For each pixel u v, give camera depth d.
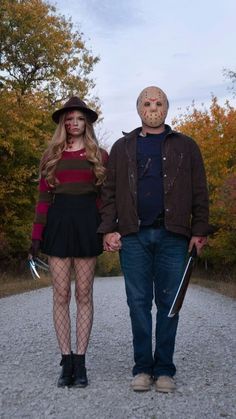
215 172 27.53
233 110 28.91
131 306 4.93
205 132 28.77
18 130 21.09
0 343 7.16
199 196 4.98
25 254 24.20
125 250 4.96
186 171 4.93
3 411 4.27
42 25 26.14
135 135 5.03
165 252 4.91
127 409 4.29
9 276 21.72
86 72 29.73
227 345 6.89
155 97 4.93
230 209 21.72
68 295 5.11
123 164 4.96
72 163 5.05
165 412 4.21
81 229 5.01
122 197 4.94
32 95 22.84
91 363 5.89
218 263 27.53
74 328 8.49
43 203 5.11
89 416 4.14
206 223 4.96
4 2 25.03
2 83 26.14
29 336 7.67
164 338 4.88
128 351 6.53
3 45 26.08
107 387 4.91
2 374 5.44
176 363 5.84
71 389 4.85
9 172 21.94
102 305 11.86
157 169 4.90
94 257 5.07
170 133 4.94
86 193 5.08
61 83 28.55
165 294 4.92
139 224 4.89
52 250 5.02
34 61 26.80
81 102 5.13
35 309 11.15
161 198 4.87
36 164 22.86
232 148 27.81
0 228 22.95
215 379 5.17
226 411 4.23
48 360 6.07
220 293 16.69
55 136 5.10
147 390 4.75
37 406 4.39
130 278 4.95
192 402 4.45
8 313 10.52
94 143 5.09
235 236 24.67
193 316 9.88
